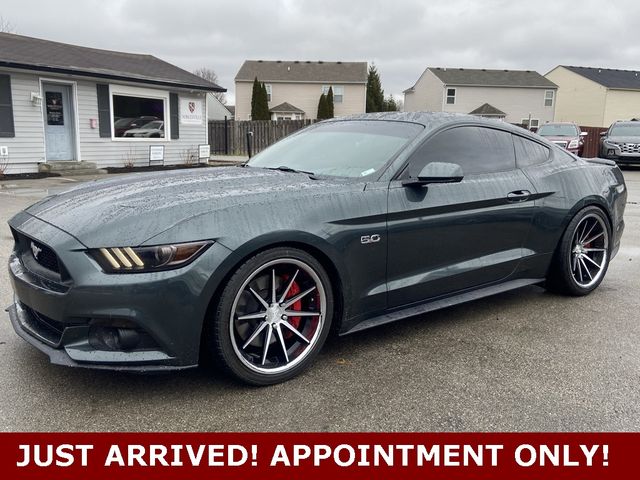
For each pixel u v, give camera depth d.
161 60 19.73
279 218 2.82
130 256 2.51
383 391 2.92
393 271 3.33
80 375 3.02
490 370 3.18
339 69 44.78
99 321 2.55
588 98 45.59
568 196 4.29
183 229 2.59
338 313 3.18
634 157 18.80
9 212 8.12
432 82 45.28
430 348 3.49
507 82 44.16
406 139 3.56
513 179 3.97
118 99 15.65
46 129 14.05
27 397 2.78
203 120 18.44
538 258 4.21
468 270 3.71
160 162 16.67
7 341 3.41
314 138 4.09
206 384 2.95
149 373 2.62
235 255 2.66
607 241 4.70
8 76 12.84
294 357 3.02
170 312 2.56
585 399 2.86
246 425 2.58
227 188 3.02
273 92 43.53
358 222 3.09
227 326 2.72
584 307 4.33
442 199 3.47
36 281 2.77
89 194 3.13
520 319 4.05
